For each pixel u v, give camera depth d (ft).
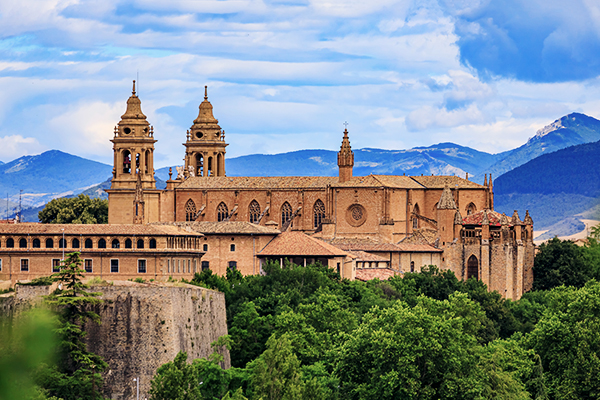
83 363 556.92
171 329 611.88
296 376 583.99
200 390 589.32
